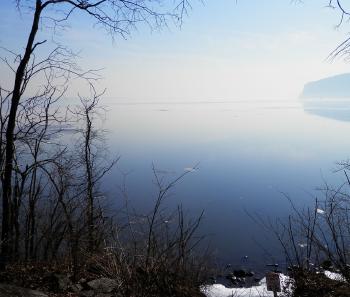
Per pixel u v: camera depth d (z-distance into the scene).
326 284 7.95
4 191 8.02
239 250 24.61
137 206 24.20
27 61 7.69
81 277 7.62
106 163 23.53
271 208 36.06
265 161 76.69
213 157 84.75
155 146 96.88
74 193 11.23
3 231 8.02
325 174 50.12
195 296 7.18
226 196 43.66
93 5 7.63
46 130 10.53
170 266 7.01
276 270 18.42
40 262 9.10
